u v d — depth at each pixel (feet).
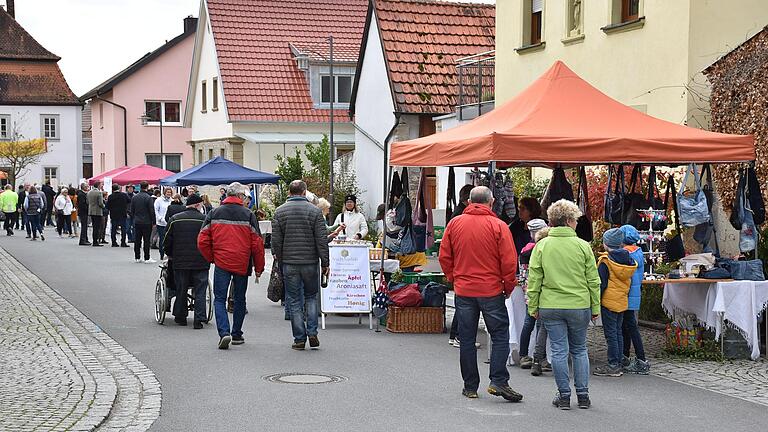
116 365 36.70
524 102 43.27
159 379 34.30
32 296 59.88
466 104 84.12
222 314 41.14
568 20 64.90
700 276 38.70
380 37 96.07
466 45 98.48
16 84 224.53
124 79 187.21
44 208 135.95
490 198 31.58
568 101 42.22
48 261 88.17
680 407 30.53
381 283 47.62
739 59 49.85
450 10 101.04
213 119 144.66
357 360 38.52
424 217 50.26
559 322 30.07
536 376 35.63
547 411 29.78
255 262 41.93
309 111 135.33
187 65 190.49
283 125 134.51
